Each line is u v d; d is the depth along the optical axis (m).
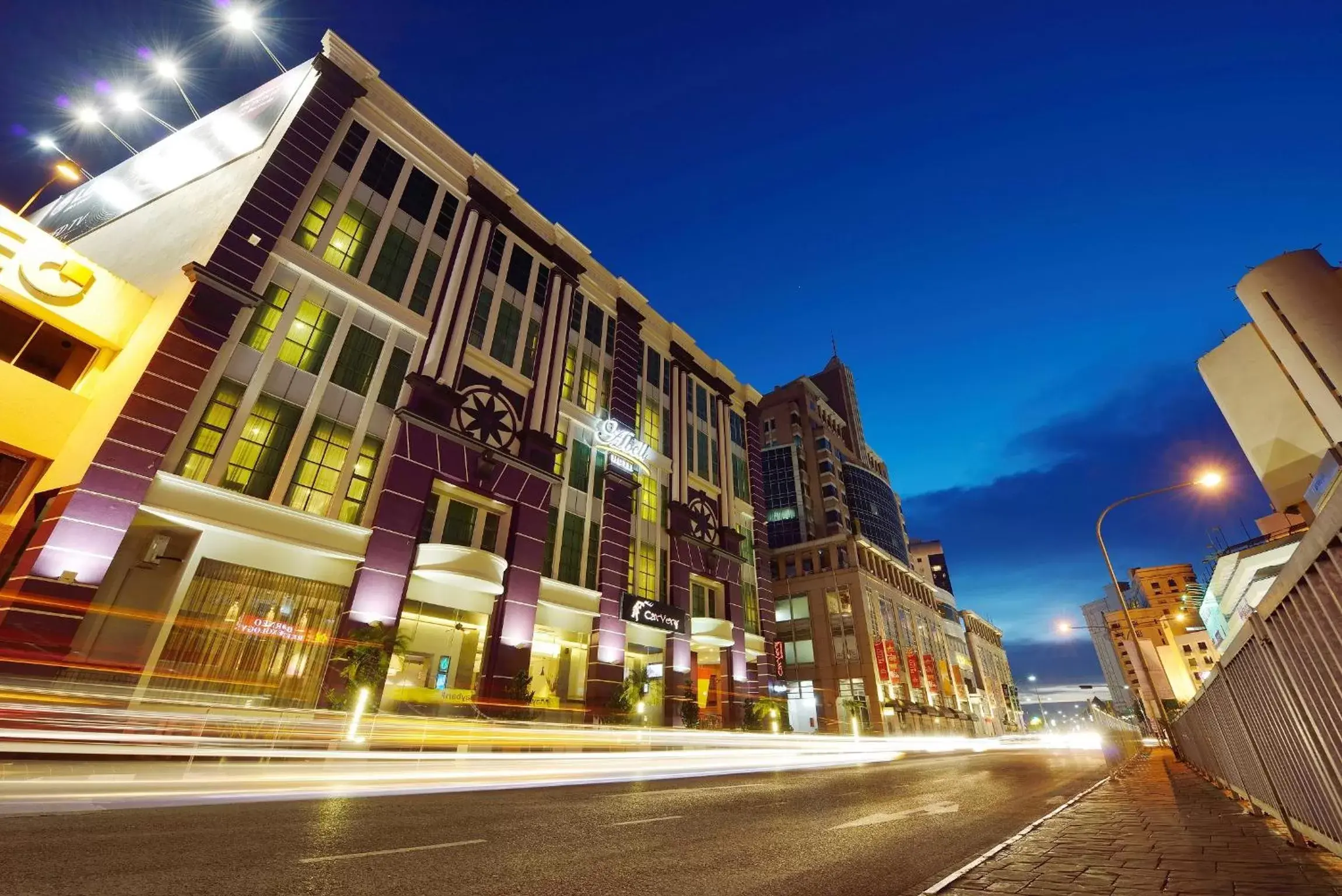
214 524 19.70
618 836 8.06
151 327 21.34
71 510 17.25
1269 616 5.96
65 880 5.02
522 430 31.27
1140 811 9.50
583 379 37.22
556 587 30.61
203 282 21.25
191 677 18.50
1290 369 29.81
